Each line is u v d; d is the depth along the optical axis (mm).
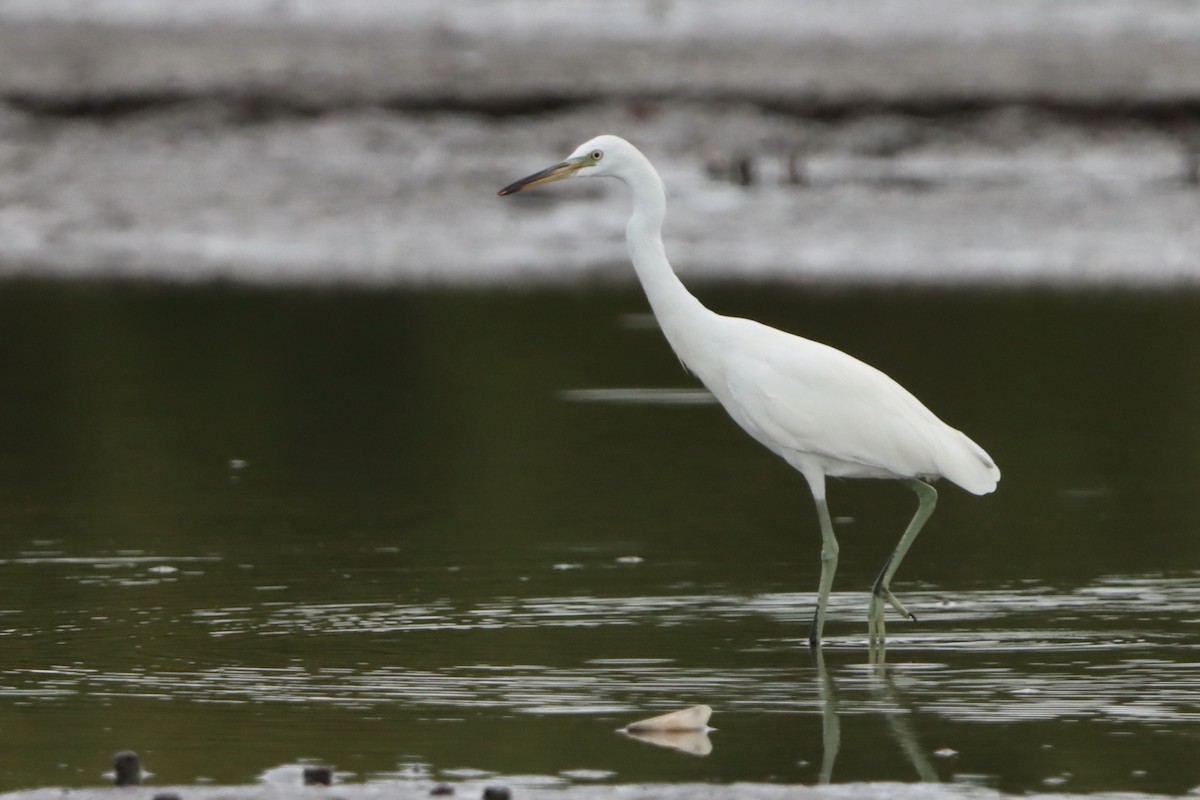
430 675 9344
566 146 33281
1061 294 24281
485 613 10727
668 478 15242
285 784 7512
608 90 36219
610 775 7680
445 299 24906
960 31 42250
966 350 20688
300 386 19703
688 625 10445
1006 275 25750
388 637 10148
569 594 11203
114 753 8016
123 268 27359
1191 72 38375
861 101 35781
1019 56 39812
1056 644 9953
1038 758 7883
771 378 10500
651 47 40500
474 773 7699
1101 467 15297
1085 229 28281
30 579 11641
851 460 10430
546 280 26438
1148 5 45281
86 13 43406
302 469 15609
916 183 31219
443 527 13281
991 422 17172
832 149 33656
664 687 9141
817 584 11539
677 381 19875
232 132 33594
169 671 9430
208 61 38562
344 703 8812
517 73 37875
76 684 9172
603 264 27625
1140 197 29984
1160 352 20484
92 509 14000
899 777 7648
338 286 26000
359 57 39156
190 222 29453
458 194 30719
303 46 40156
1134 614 10617
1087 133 34406
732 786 7301
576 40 41125
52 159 32031
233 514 13789
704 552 12453
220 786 7465
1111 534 12891
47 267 27484
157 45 40156
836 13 44156
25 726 8438
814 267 26562
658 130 34156
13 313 24016
